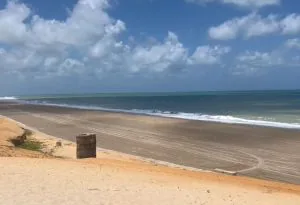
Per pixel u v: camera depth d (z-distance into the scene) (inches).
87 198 424.2
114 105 4699.8
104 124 2110.0
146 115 2778.1
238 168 1002.7
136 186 504.7
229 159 1118.4
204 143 1406.3
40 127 1989.4
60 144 1183.6
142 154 1186.0
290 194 572.7
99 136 1603.1
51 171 555.5
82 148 885.2
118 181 527.2
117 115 2751.0
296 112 2945.4
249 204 463.2
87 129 1879.9
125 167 684.7
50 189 450.6
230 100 5816.9
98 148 1273.4
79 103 5398.6
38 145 1143.6
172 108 3878.0
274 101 5098.4
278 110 3211.1
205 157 1146.7
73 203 401.4
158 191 486.6
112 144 1384.1
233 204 454.9
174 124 2049.7
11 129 1227.2
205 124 2023.9
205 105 4416.8
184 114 2901.1
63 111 3275.1
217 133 1662.2
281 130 1715.1
